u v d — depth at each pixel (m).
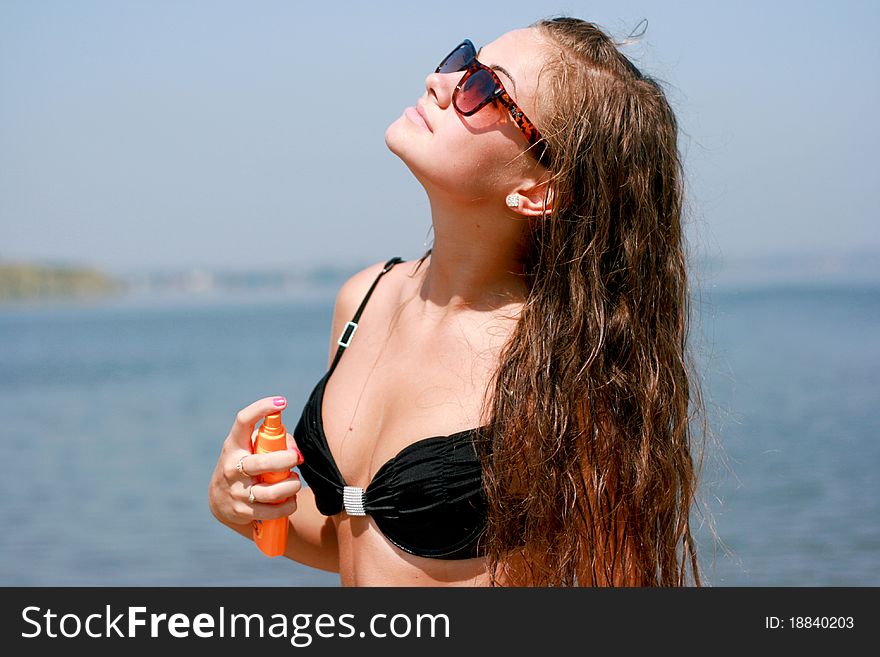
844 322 49.22
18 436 26.50
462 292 3.57
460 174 3.39
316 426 3.65
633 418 3.52
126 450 23.75
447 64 3.53
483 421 3.33
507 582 3.35
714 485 4.62
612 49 3.64
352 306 4.06
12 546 14.94
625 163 3.54
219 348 56.19
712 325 4.64
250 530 3.66
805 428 20.12
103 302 131.12
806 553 11.98
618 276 3.59
